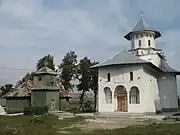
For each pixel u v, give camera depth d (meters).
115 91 47.44
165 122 31.38
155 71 52.44
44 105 50.59
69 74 78.00
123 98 47.00
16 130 23.31
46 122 32.25
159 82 55.72
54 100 53.78
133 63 45.34
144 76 45.34
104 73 48.94
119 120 35.47
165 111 54.38
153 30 55.81
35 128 25.41
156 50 56.47
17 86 66.00
